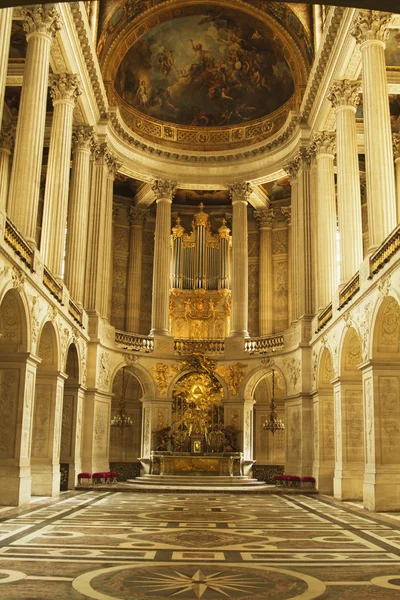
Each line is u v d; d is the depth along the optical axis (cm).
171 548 1041
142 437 2995
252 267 3606
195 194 3591
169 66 3209
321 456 2466
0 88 1470
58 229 2209
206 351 3088
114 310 3491
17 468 1659
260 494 2356
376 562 935
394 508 1681
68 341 2248
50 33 1945
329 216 2625
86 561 914
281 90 3158
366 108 1945
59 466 2159
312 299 2761
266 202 3556
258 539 1155
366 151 1933
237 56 3194
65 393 2452
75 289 2527
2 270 1450
